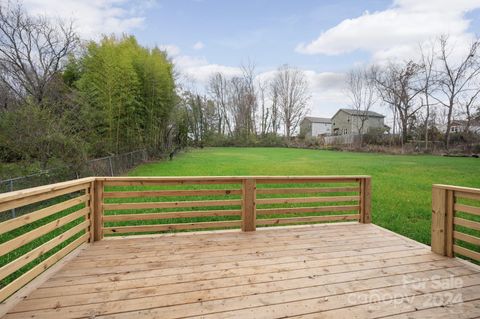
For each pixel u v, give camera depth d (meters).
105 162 8.27
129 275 2.25
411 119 24.22
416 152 21.75
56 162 6.50
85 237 2.94
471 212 2.43
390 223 4.13
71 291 1.99
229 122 37.38
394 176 9.40
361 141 27.55
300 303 1.88
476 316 1.75
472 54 19.97
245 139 34.09
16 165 6.16
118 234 3.68
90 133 8.88
